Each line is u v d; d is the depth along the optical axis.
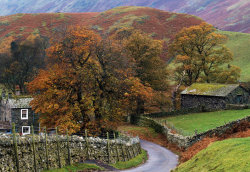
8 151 20.61
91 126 42.81
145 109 78.25
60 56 45.84
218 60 84.62
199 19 175.75
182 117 65.44
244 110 61.53
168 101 75.31
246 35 138.12
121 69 51.41
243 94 70.00
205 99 71.50
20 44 105.88
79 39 46.03
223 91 68.81
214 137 40.78
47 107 40.41
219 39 86.50
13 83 90.88
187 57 81.56
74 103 43.84
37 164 23.34
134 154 39.53
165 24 170.75
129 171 31.39
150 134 57.53
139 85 50.41
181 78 79.62
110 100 46.28
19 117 52.66
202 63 85.69
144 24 169.75
